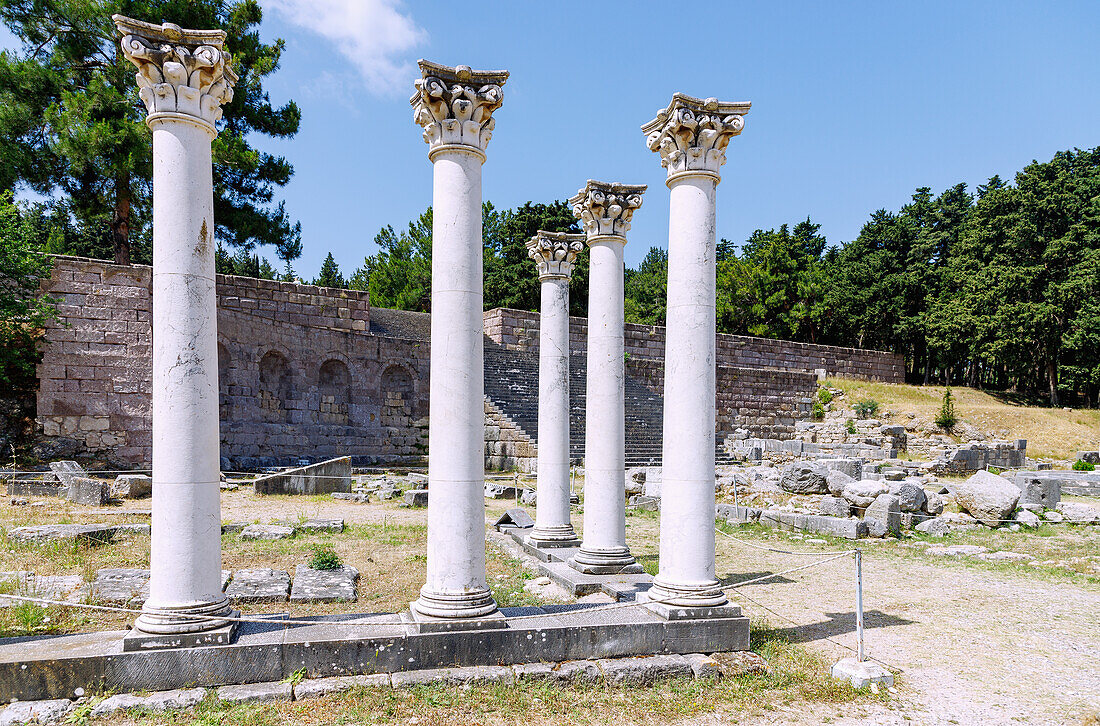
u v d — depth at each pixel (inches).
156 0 1026.1
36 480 719.1
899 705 242.8
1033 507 759.7
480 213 284.4
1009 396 2116.1
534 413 1290.6
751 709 237.0
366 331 1321.4
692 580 289.7
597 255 414.9
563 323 489.1
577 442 1204.5
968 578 444.1
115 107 975.6
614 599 343.3
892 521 597.6
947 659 289.4
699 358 296.5
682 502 293.1
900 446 1539.1
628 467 1155.9
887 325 2529.5
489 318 1576.0
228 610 250.7
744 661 276.2
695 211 300.5
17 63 973.8
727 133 299.6
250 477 899.4
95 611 316.5
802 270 2618.1
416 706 225.9
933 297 2409.0
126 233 1095.6
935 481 995.3
